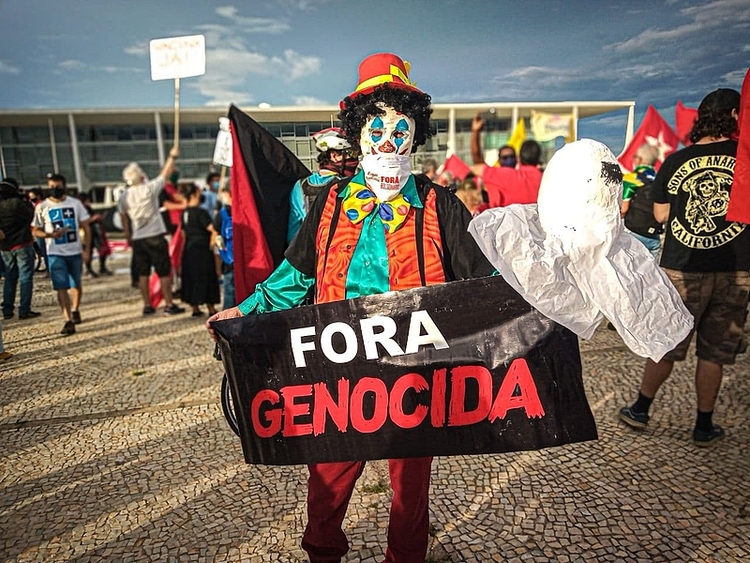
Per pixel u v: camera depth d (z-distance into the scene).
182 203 8.46
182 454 2.94
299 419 1.72
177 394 3.81
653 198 2.94
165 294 6.38
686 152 2.79
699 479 2.55
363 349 1.67
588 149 1.49
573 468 2.67
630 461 2.73
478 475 2.63
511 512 2.34
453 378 1.65
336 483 1.76
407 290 1.64
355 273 1.68
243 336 1.71
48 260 5.53
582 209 1.48
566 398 1.63
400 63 1.79
